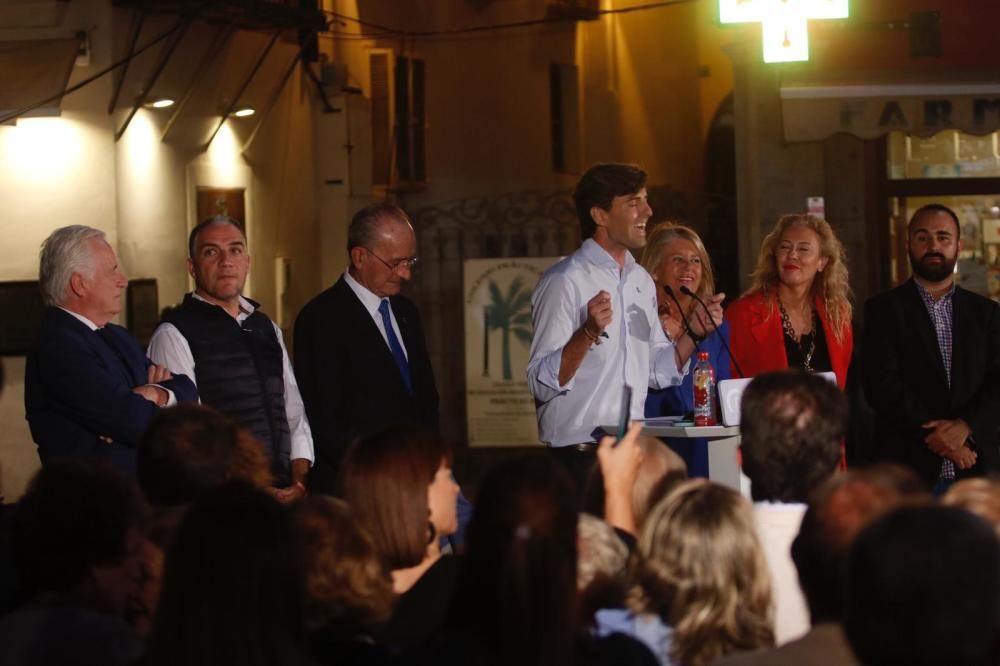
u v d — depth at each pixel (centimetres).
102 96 1434
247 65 1705
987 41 1476
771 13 1297
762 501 462
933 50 1478
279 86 1753
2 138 1415
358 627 406
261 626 345
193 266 749
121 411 654
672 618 388
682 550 387
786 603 446
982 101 1385
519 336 1628
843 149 1488
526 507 363
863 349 837
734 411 641
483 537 365
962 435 806
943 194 1480
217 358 738
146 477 488
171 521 454
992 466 816
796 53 1298
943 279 830
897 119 1391
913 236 833
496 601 361
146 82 1484
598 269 714
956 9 1477
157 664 346
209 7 1444
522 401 1627
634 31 2609
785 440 452
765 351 790
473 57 2270
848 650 324
